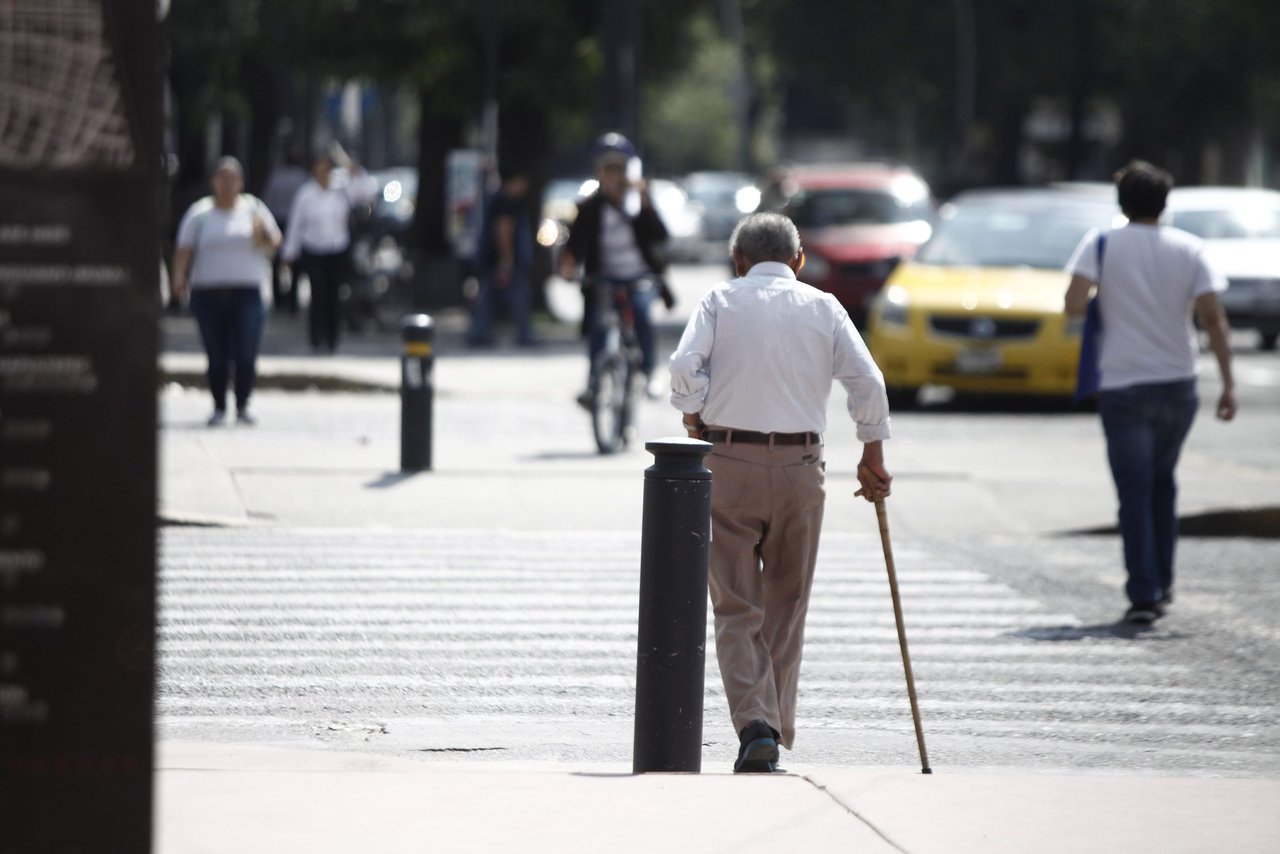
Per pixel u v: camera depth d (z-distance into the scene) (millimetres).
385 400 60312
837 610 31484
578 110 91812
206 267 51031
